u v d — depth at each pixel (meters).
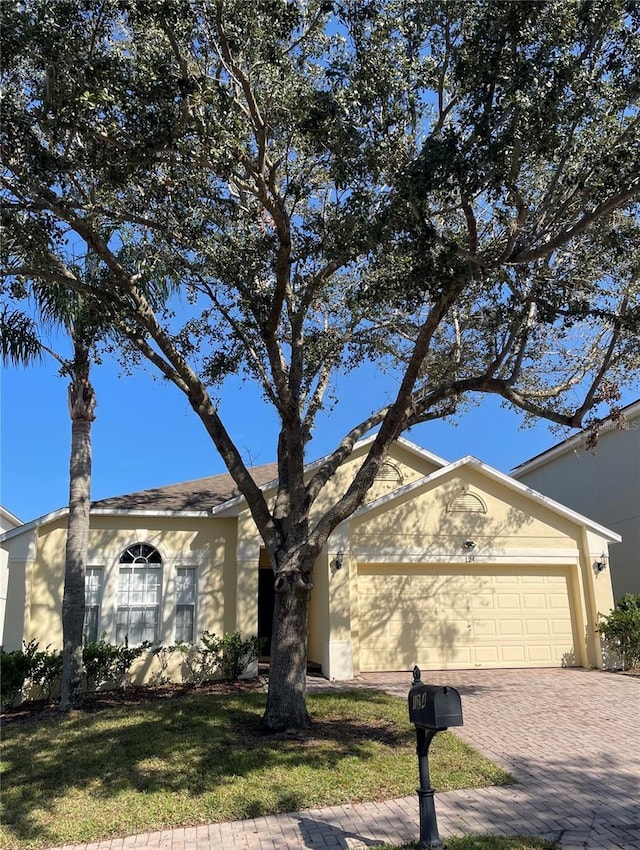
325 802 6.55
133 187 9.50
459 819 6.07
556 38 7.08
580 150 8.18
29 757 8.34
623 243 8.95
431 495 15.73
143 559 14.81
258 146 8.98
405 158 8.16
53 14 7.21
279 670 9.07
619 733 9.09
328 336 11.91
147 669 14.02
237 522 15.27
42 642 13.73
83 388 12.36
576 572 16.03
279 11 7.71
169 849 5.64
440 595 15.41
